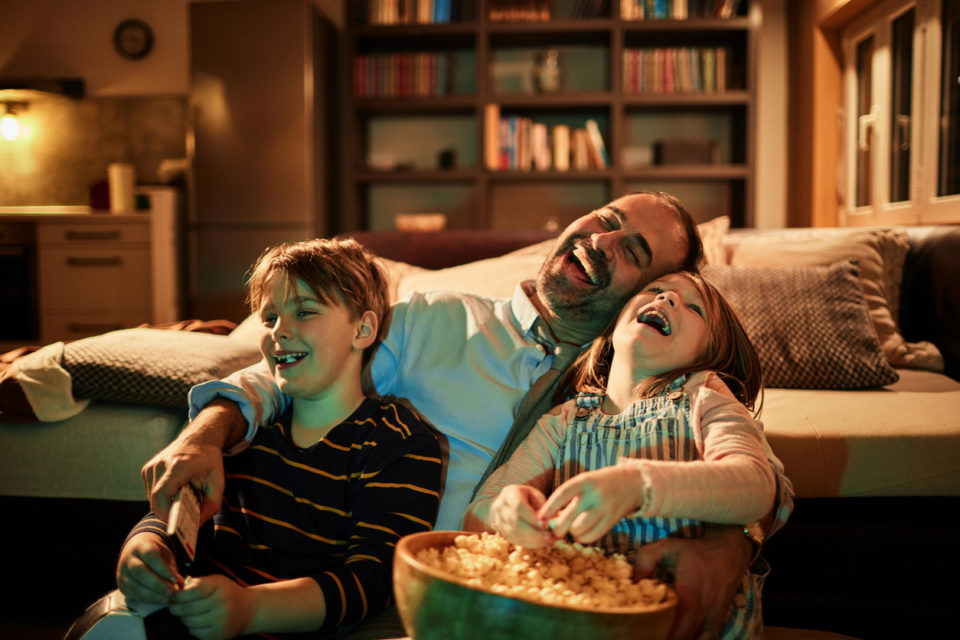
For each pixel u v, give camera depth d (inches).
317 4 179.2
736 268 70.7
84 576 51.8
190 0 183.2
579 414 37.4
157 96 184.9
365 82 167.2
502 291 64.0
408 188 181.0
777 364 62.8
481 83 162.1
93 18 185.8
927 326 73.0
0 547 52.2
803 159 156.0
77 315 168.4
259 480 36.4
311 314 37.1
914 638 48.3
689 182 172.2
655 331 36.1
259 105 161.3
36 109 187.8
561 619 21.5
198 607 27.1
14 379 50.2
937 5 107.6
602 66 173.0
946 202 104.3
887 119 126.0
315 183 163.9
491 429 41.9
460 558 27.1
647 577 28.3
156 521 32.6
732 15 158.7
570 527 25.3
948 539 48.2
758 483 28.7
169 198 165.3
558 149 164.9
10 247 168.7
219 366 51.5
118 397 51.1
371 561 32.5
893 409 54.3
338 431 37.5
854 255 75.4
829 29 146.5
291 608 29.1
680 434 33.5
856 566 48.8
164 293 165.6
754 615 32.5
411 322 44.9
